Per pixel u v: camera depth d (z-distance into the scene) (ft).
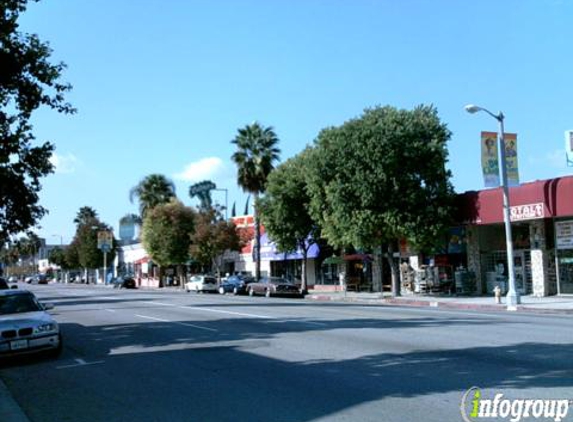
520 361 34.37
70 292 181.37
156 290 200.44
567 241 96.89
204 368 36.65
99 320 73.82
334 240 115.44
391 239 111.65
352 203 107.24
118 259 333.62
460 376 30.71
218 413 25.63
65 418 26.32
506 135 88.17
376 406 25.48
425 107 110.63
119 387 32.30
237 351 42.65
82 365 40.22
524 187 95.81
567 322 57.26
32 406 28.94
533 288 100.78
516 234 106.73
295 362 37.11
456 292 112.27
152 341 51.11
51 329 42.98
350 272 153.69
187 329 58.90
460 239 115.44
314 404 26.37
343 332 51.19
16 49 42.27
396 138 104.47
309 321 62.23
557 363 33.50
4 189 45.44
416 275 123.54
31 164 45.14
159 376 34.83
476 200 103.81
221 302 105.50
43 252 566.77
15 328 41.22
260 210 144.56
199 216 186.60
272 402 27.12
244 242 187.11
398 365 34.37
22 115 44.09
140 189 257.14
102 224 342.23
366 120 108.68
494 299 95.30
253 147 162.91
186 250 217.36
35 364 41.55
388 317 65.26
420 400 26.21
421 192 104.58
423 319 61.93
